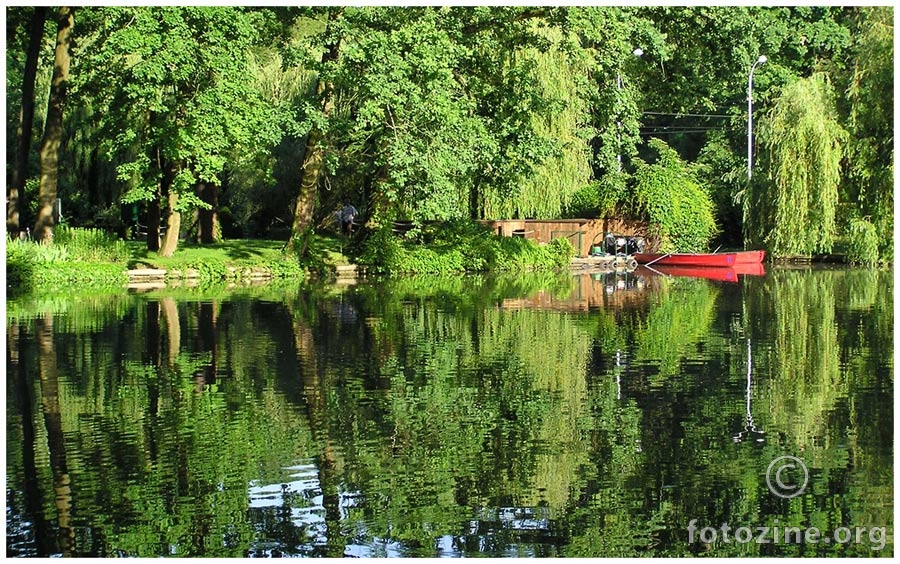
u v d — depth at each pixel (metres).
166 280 28.64
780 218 34.66
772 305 22.66
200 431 11.17
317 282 29.20
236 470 9.88
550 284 28.73
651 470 9.92
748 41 32.84
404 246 33.78
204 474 9.75
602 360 15.36
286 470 9.89
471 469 9.94
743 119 48.16
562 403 12.52
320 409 12.18
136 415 11.88
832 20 45.72
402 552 8.15
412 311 21.55
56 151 28.67
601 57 30.42
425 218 29.39
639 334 18.06
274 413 11.98
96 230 29.64
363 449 10.52
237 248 33.16
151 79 25.30
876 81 33.50
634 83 34.44
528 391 13.16
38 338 17.39
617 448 10.58
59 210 36.47
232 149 28.19
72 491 9.33
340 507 8.95
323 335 17.84
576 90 32.09
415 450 10.50
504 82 31.41
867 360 15.28
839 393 13.00
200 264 29.38
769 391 13.16
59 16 28.33
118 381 13.73
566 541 8.34
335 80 27.66
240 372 14.35
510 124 31.09
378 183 30.42
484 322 19.72
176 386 13.42
